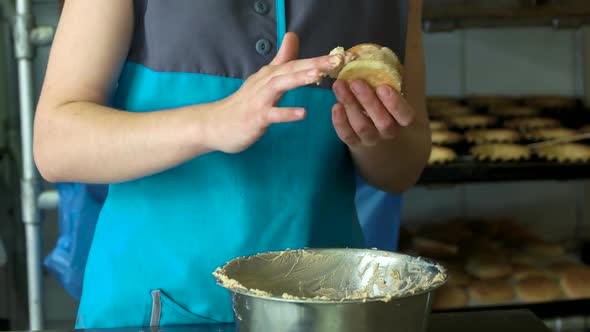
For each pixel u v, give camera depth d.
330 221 1.43
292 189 1.39
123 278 1.36
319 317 1.08
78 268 1.55
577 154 2.44
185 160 1.25
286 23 1.37
